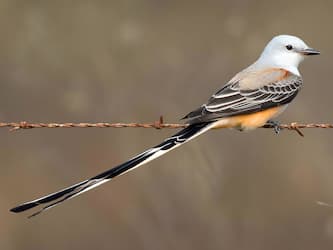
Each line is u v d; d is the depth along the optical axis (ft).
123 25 50.26
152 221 42.63
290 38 34.58
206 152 43.09
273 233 43.55
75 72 48.70
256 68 34.06
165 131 46.42
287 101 33.50
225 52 51.67
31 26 50.03
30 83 49.44
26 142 49.26
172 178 42.86
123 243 43.73
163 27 56.29
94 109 47.75
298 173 45.42
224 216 42.63
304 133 46.88
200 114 31.42
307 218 44.37
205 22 56.44
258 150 45.70
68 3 51.31
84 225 45.14
